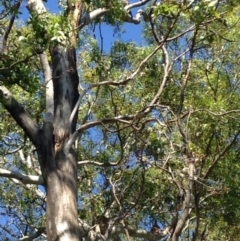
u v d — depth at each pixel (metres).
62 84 11.23
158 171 12.45
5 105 10.62
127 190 12.40
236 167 12.09
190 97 12.83
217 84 13.08
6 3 10.65
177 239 9.00
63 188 9.91
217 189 10.88
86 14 12.07
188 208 9.23
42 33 9.83
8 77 9.99
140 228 13.40
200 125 11.80
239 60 13.76
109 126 15.03
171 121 10.40
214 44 13.17
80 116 15.45
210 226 12.59
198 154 10.14
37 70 12.50
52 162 10.14
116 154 15.11
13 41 11.23
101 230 12.70
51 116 10.89
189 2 9.83
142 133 11.16
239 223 12.41
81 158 15.41
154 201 12.73
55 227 9.55
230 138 12.02
